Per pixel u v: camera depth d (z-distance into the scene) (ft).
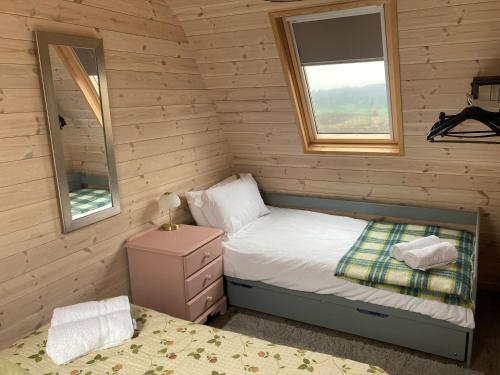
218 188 11.35
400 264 8.93
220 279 10.33
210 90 11.77
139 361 6.18
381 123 10.99
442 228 10.97
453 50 8.36
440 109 9.50
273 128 11.89
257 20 9.39
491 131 9.42
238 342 6.61
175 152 10.81
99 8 8.29
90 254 8.55
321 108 11.38
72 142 7.82
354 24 9.25
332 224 11.59
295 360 6.12
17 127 6.95
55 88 7.41
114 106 8.86
